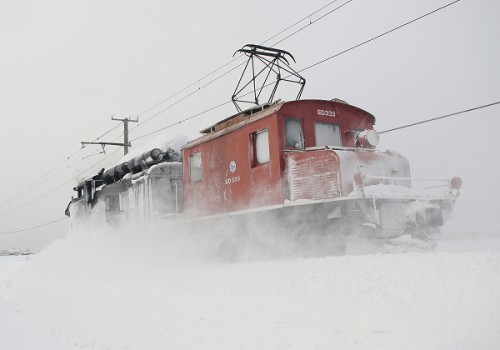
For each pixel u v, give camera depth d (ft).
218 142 38.17
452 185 31.27
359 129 36.94
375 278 18.61
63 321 23.16
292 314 17.02
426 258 19.54
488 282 15.70
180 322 18.54
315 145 33.73
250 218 34.27
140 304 22.93
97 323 21.15
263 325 16.38
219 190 37.63
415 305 15.53
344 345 13.65
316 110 34.40
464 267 17.48
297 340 14.64
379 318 15.19
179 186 46.42
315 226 29.94
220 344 15.57
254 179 33.91
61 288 33.88
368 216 27.27
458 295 15.40
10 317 28.04
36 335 21.09
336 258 23.30
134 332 18.53
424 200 29.48
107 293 27.84
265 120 33.22
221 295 21.65
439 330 13.52
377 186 28.12
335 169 28.86
